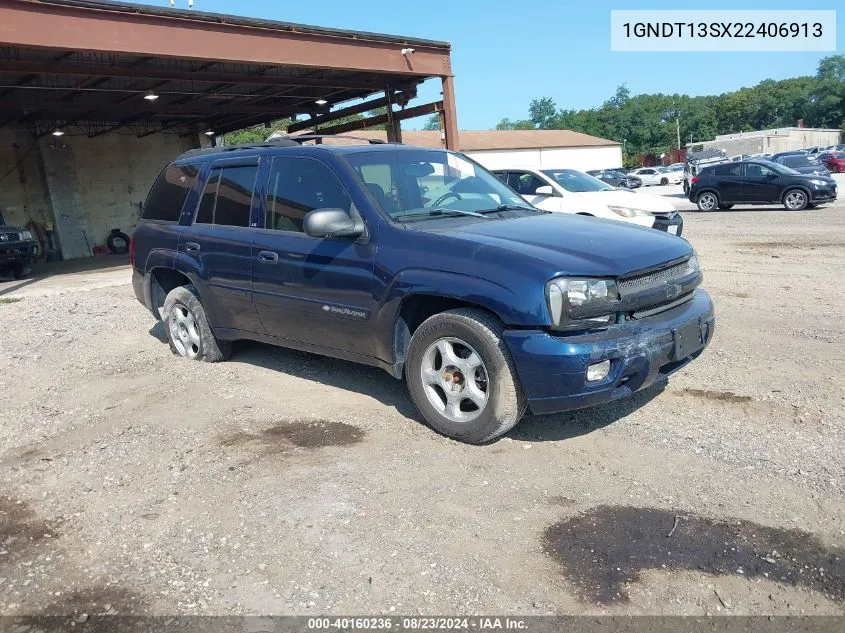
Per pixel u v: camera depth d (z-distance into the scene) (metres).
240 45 12.49
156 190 6.55
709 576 2.82
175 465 4.12
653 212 10.96
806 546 2.99
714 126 109.56
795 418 4.29
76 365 6.49
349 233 4.39
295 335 5.12
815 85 111.12
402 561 3.01
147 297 6.64
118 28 11.00
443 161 5.39
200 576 2.99
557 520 3.29
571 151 68.62
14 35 9.99
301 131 23.25
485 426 3.99
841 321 6.50
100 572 3.07
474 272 3.89
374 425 4.55
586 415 4.53
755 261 10.38
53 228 22.53
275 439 4.42
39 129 21.97
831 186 18.81
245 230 5.35
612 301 3.76
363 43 14.35
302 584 2.89
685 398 4.73
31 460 4.36
